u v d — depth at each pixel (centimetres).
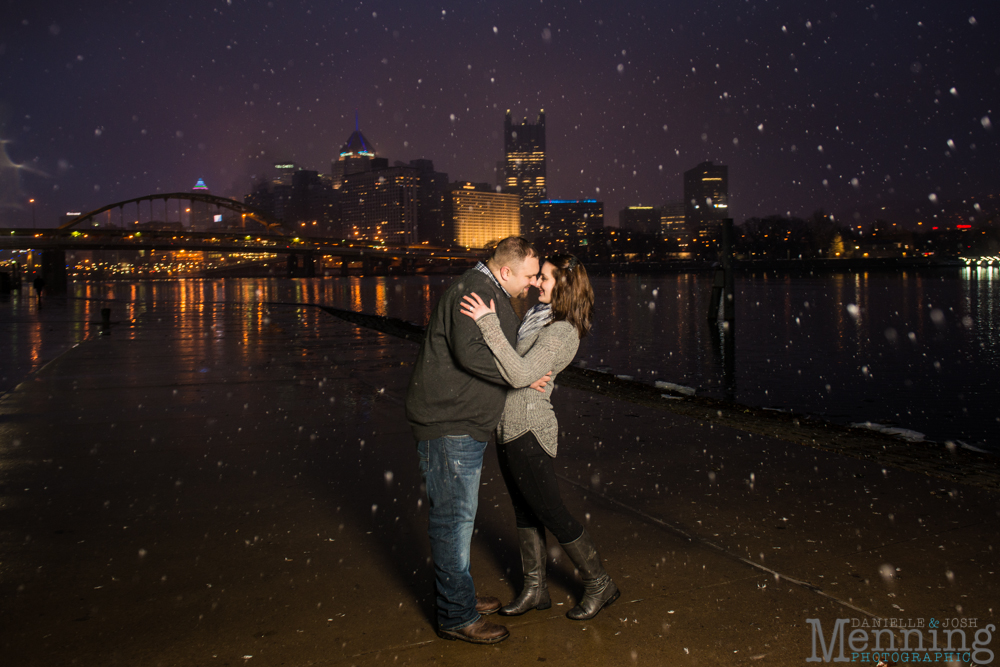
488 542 395
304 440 641
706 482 497
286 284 12475
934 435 1045
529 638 290
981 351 2311
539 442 297
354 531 410
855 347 2466
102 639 288
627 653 277
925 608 310
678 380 1675
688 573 347
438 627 292
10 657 274
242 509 450
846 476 510
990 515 423
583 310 302
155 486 500
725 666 267
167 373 1078
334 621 303
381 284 12106
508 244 292
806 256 17500
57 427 697
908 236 17275
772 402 1345
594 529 408
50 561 368
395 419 736
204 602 321
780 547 377
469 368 273
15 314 2594
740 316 4197
